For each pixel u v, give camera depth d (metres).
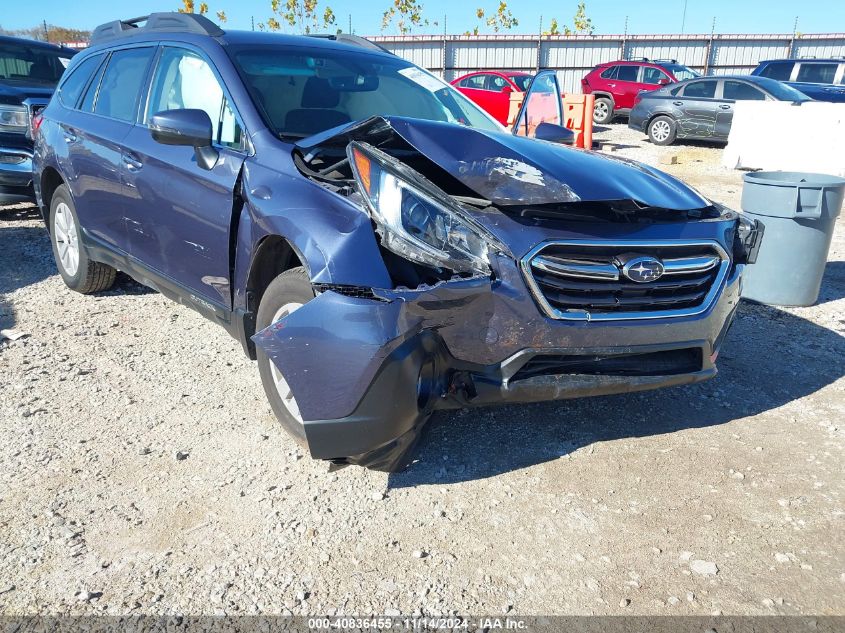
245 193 3.12
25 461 3.01
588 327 2.72
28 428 3.29
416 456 2.92
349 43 4.65
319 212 2.71
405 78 4.30
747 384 4.04
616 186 2.88
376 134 3.17
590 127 14.23
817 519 2.77
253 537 2.58
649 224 2.93
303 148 3.07
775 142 12.10
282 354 2.56
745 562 2.52
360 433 2.53
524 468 3.08
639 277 2.78
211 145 3.36
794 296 5.50
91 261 4.88
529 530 2.67
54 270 5.89
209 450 3.15
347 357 2.44
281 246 3.06
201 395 3.68
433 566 2.46
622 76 19.39
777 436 3.43
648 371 2.97
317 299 2.50
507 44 27.44
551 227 2.70
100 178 4.32
